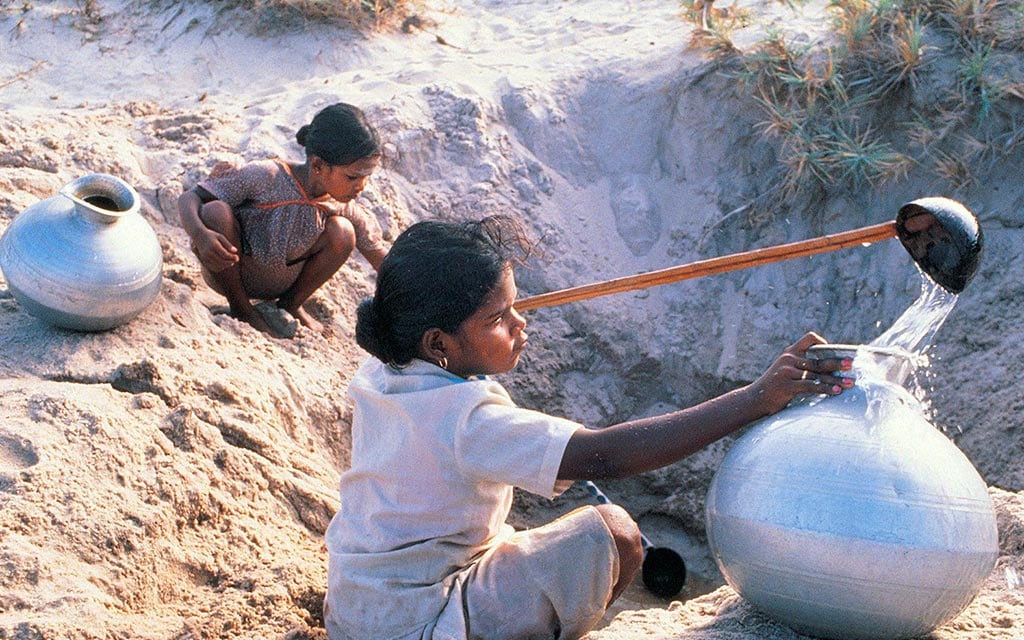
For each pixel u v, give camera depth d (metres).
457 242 2.84
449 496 2.83
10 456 3.62
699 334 6.35
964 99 6.36
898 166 6.38
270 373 4.73
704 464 5.98
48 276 4.33
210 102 7.13
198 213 4.99
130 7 8.07
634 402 6.33
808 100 6.60
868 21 6.65
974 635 2.99
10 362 4.28
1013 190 6.28
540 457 2.73
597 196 6.80
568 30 7.86
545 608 2.85
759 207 6.61
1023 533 3.65
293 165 5.19
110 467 3.68
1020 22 6.48
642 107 7.00
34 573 3.18
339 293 5.82
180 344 4.64
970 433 5.75
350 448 4.86
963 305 6.04
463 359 2.91
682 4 7.35
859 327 6.24
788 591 2.81
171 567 3.50
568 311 6.34
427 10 8.20
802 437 2.84
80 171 5.92
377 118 6.61
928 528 2.69
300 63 7.56
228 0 7.94
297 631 3.24
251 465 4.05
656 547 4.95
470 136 6.72
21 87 7.30
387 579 2.85
